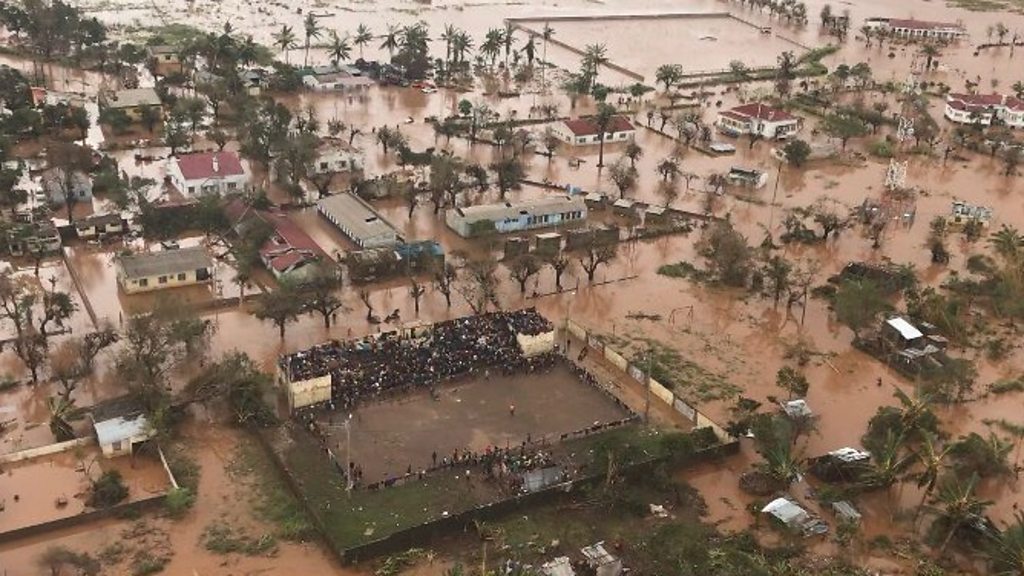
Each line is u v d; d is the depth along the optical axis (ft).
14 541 263.29
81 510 275.80
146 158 556.10
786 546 277.03
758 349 388.37
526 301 416.67
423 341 365.20
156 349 328.08
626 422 331.36
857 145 654.53
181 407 319.47
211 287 414.82
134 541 266.77
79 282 412.16
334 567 261.03
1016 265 447.01
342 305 402.11
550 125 648.38
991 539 271.69
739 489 302.04
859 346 392.47
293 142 530.68
